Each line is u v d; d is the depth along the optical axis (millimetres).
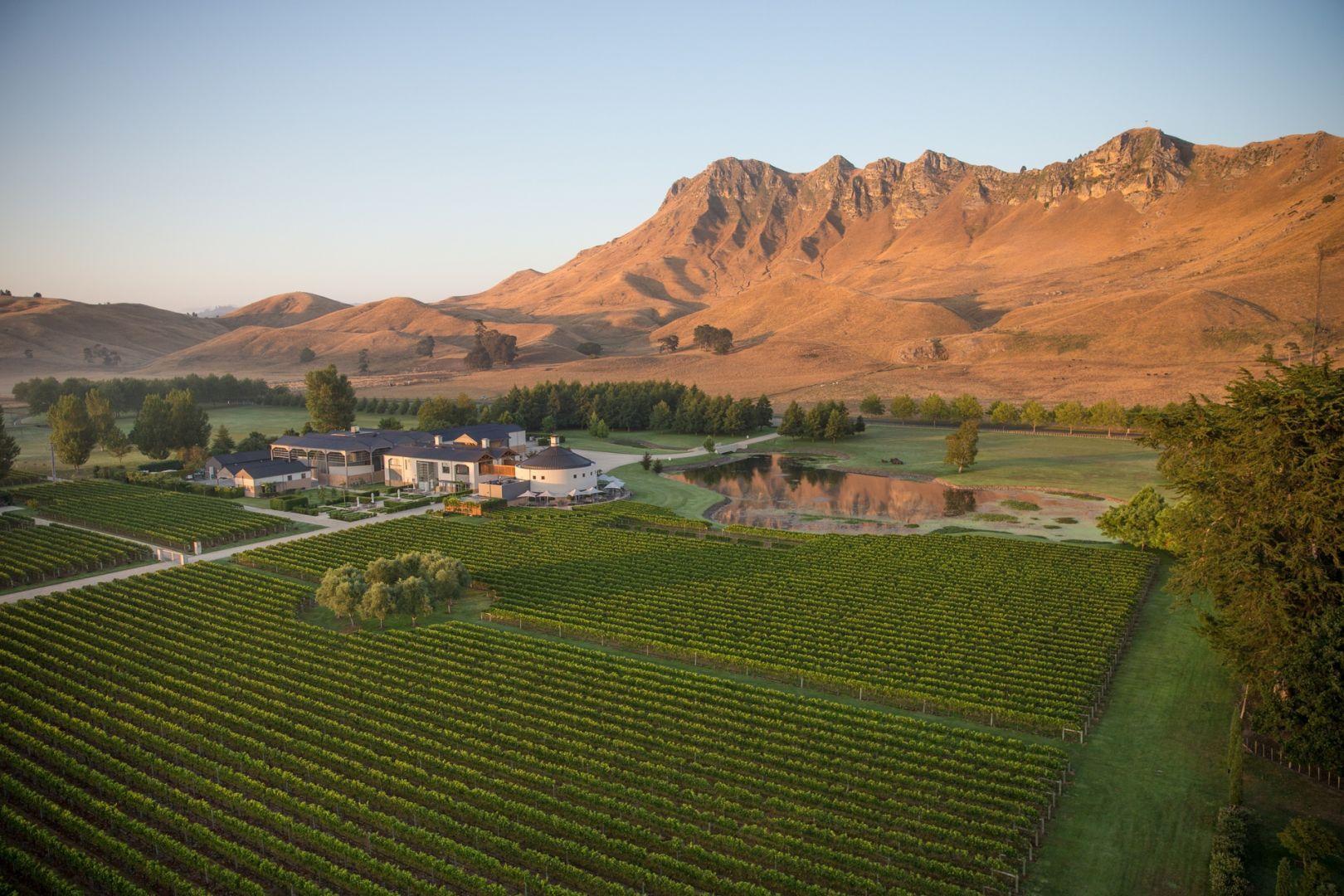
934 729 56594
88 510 122125
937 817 46375
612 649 73188
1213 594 59188
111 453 169250
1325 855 42031
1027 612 79188
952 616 78438
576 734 55875
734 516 127812
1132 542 100750
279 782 49656
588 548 102688
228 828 45406
